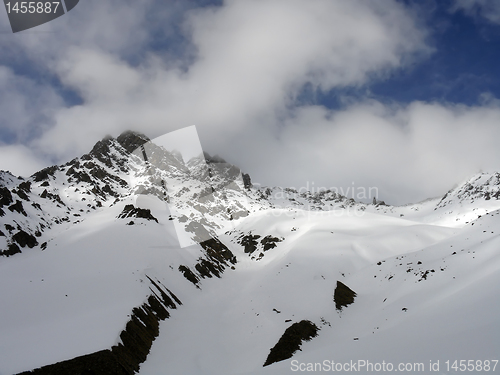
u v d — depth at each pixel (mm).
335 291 78188
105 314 50688
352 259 110312
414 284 66375
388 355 29156
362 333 54125
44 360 36719
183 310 71812
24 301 56562
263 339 59312
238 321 70312
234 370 50688
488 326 28922
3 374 34094
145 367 44281
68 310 53625
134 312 54781
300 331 59656
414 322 38531
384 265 88625
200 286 92125
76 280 66500
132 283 66250
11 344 41438
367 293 78562
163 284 77312
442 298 48500
